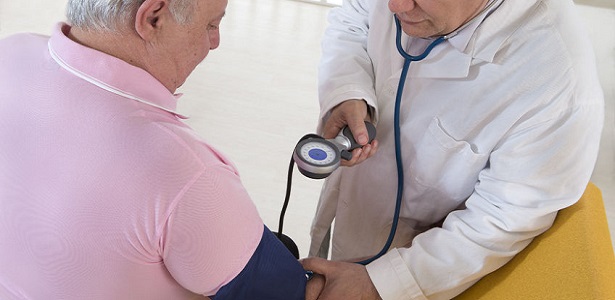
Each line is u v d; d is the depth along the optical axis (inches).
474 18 42.0
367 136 47.4
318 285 46.3
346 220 58.3
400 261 45.2
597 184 112.3
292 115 120.1
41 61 34.2
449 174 47.1
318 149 46.2
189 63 35.4
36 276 34.1
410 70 47.2
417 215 52.2
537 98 40.9
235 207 33.9
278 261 37.3
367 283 45.4
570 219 41.4
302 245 94.3
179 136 32.7
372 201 54.7
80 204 32.0
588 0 171.6
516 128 42.3
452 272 44.3
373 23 51.3
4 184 33.4
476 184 46.1
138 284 34.0
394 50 49.1
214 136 111.9
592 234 38.8
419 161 48.2
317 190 104.3
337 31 56.9
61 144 32.3
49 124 32.7
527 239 43.5
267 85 127.3
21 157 32.9
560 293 37.1
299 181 105.4
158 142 32.0
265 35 144.5
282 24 150.6
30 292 34.9
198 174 32.3
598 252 37.3
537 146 41.0
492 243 43.3
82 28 33.0
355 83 50.9
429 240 45.6
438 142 46.1
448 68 44.6
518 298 40.6
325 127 50.9
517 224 41.9
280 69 133.0
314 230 64.6
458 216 45.7
